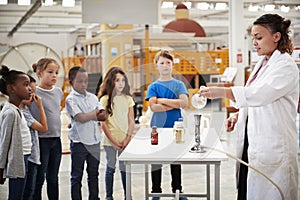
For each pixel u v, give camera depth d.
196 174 4.88
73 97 1.94
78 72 1.88
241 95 2.44
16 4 9.91
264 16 2.61
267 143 2.57
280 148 2.55
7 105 2.96
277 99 2.54
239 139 2.79
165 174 4.09
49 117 3.24
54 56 6.43
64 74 3.27
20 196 2.98
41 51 6.29
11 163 2.87
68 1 9.42
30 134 3.05
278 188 2.50
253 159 2.62
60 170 5.05
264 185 2.59
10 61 6.18
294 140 2.61
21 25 9.86
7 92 2.99
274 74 2.49
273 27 2.56
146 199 3.23
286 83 2.47
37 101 3.10
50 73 3.20
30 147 3.03
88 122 1.94
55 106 3.25
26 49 6.25
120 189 2.76
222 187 4.39
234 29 9.26
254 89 2.45
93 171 2.52
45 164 3.27
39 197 3.33
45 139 3.25
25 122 3.01
